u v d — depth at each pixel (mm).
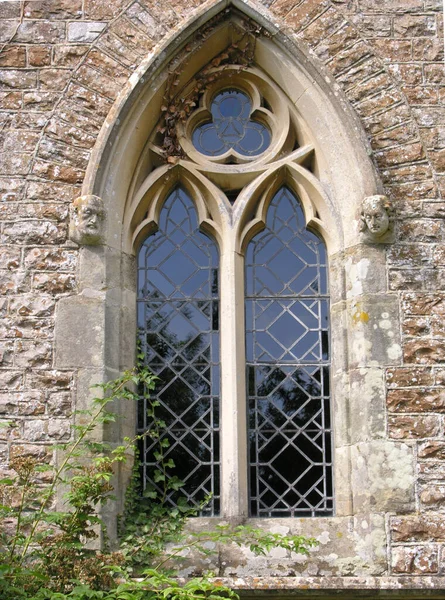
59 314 7430
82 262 7551
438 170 7820
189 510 7234
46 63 7973
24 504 6988
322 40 8133
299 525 7230
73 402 7258
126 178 7852
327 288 7867
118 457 6730
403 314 7496
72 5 8109
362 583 6770
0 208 7629
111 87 7941
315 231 7992
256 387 7660
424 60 8078
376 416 7285
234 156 8047
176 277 7898
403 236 7664
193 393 7637
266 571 7062
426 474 7168
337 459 7418
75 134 7820
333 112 7910
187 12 8109
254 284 7891
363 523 7133
